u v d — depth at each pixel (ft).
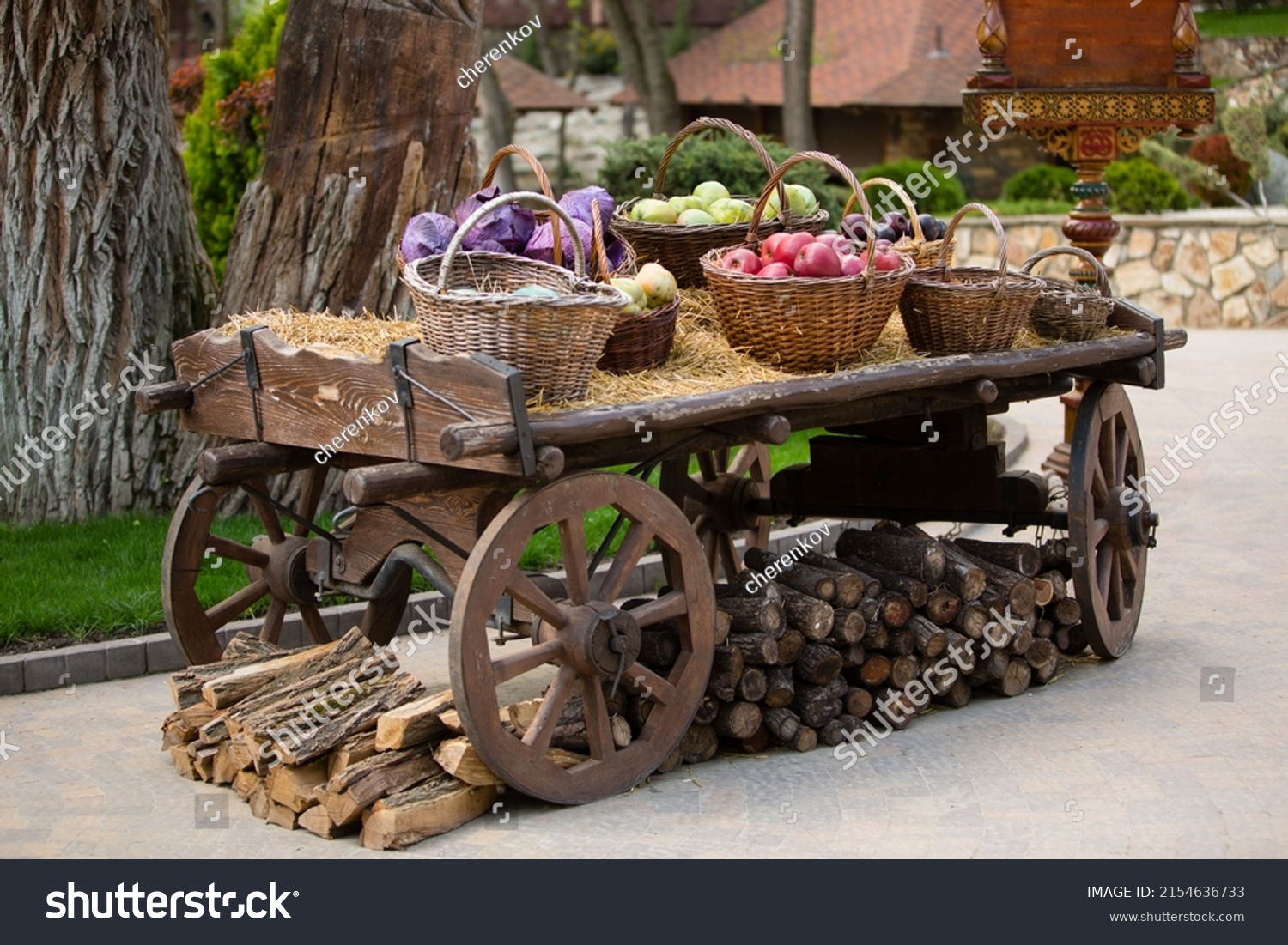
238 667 16.03
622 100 99.09
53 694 18.98
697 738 16.11
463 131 25.40
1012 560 18.63
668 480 20.53
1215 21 90.38
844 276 15.44
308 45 24.85
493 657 20.29
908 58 85.61
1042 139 27.02
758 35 99.19
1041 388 19.11
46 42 24.77
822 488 20.56
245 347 15.94
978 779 15.48
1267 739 16.56
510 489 14.57
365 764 14.08
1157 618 21.71
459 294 13.62
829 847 13.69
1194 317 56.18
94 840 14.12
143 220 25.66
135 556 22.94
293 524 24.36
